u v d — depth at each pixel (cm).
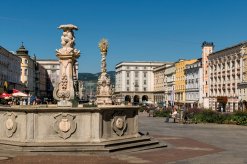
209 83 8831
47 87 15900
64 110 1683
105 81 3991
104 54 4019
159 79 14712
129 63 17238
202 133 2878
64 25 2072
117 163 1460
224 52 7938
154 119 5056
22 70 11038
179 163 1502
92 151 1639
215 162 1536
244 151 1855
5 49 8156
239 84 7206
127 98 17238
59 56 2059
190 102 10181
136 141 1852
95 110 1683
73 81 2072
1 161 1446
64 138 1680
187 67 10525
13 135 1734
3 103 5344
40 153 1616
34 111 1675
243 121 3822
